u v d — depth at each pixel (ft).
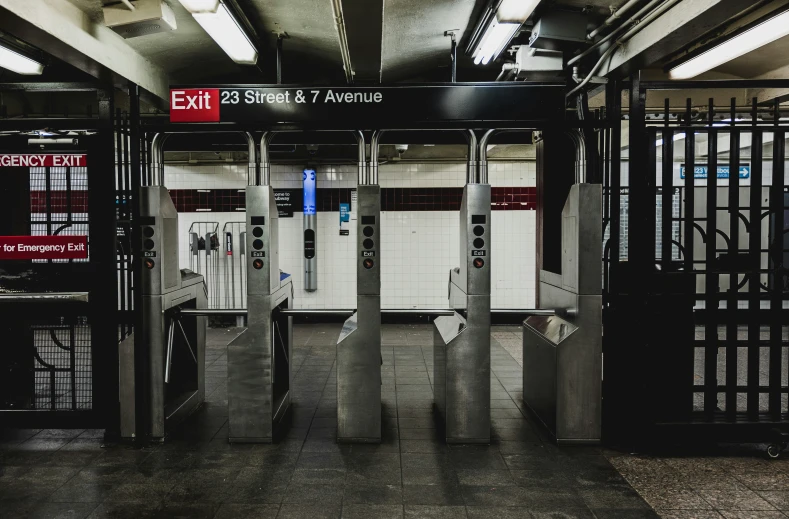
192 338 14.57
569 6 11.64
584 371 11.84
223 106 11.84
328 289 27.66
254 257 12.00
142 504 9.35
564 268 12.71
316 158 26.08
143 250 11.97
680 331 12.01
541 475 10.46
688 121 11.43
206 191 26.96
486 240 11.95
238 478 10.34
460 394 11.98
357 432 12.06
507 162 27.40
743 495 9.63
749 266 11.50
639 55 11.52
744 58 14.06
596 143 12.79
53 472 10.62
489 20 11.46
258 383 12.00
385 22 12.39
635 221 11.50
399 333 25.25
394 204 27.53
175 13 11.76
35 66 12.59
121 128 12.21
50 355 15.65
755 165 11.27
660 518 8.86
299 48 14.49
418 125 11.91
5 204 12.19
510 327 26.86
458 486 10.00
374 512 9.06
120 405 12.16
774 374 11.59
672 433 11.40
